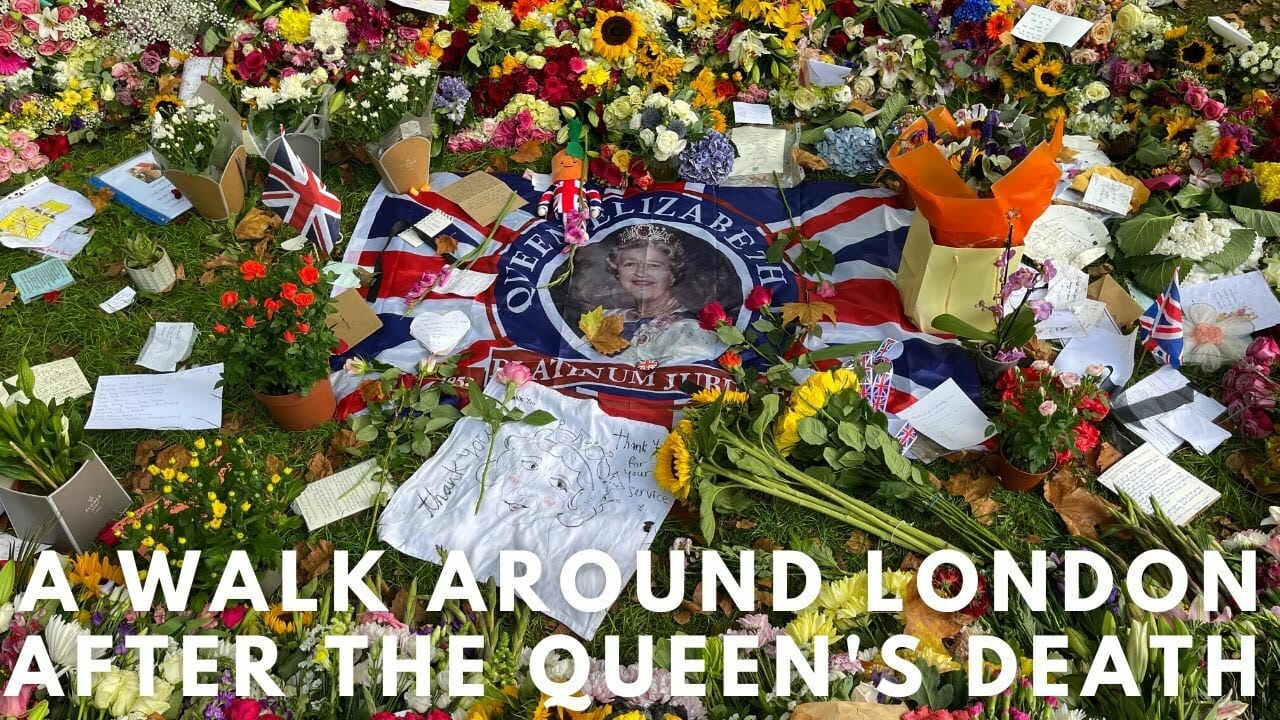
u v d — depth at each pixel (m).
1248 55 4.62
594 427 3.29
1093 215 4.16
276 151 3.82
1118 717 2.41
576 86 4.59
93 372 3.53
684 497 2.94
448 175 4.40
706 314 3.48
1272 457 3.18
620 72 4.74
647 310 3.77
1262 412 3.30
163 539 2.58
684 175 4.30
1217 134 4.30
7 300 3.74
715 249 4.04
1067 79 4.68
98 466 2.83
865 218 4.17
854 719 2.23
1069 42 4.59
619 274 3.92
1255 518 3.13
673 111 4.25
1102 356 3.55
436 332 3.57
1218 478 3.23
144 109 4.60
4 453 2.63
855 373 3.26
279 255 3.99
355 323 3.63
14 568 2.46
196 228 4.06
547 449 3.22
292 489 2.86
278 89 4.63
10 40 4.39
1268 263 3.87
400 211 4.17
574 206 4.11
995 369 3.44
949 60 4.82
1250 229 3.95
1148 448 3.28
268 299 2.94
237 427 3.32
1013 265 3.41
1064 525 3.08
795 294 3.83
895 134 4.41
